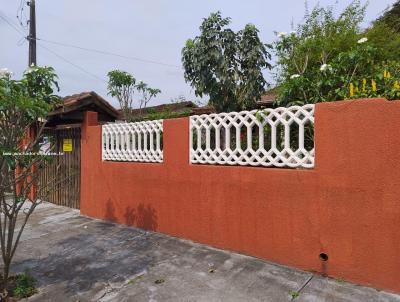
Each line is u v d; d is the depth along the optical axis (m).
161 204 5.11
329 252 3.39
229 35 5.73
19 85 3.43
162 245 4.65
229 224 4.23
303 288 3.23
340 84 4.14
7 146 3.38
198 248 4.42
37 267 4.11
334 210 3.35
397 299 2.93
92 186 6.45
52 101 3.94
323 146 3.41
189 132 4.68
